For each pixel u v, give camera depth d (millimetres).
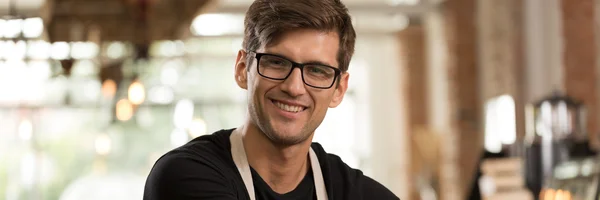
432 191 11586
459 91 10656
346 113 15703
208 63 14484
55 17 7977
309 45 1942
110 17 8023
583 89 8156
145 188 2020
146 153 11258
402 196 13508
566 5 8266
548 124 5086
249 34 1995
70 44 8094
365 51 14977
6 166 13641
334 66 1979
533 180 5047
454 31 10750
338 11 1974
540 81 8672
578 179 4145
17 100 12812
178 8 8055
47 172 14875
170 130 11617
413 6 11500
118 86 8164
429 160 11414
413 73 12602
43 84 12578
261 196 2031
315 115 1984
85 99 12742
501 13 9523
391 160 14625
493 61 9828
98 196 9523
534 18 8789
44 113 15336
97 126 15562
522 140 5246
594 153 4984
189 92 13914
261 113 1973
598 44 8133
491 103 5551
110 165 11078
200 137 2092
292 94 1939
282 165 2045
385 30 13508
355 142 15625
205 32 12961
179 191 1954
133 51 8109
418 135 11648
